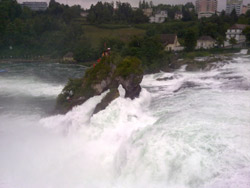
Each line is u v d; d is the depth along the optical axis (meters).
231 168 13.94
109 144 22.05
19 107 36.44
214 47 84.56
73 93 33.03
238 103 24.03
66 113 30.16
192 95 29.22
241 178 13.00
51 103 38.19
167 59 59.34
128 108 26.47
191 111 22.97
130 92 28.75
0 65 88.12
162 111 24.95
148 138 18.81
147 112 25.81
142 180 16.00
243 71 42.19
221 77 38.62
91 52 101.69
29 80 57.38
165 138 18.09
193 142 16.91
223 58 56.31
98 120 25.09
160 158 16.44
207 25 97.25
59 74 67.56
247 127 18.28
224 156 14.98
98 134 23.80
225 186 12.69
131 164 17.56
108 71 30.67
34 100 40.06
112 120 24.75
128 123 23.78
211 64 50.03
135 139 19.64
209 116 21.00
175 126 19.72
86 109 29.33
